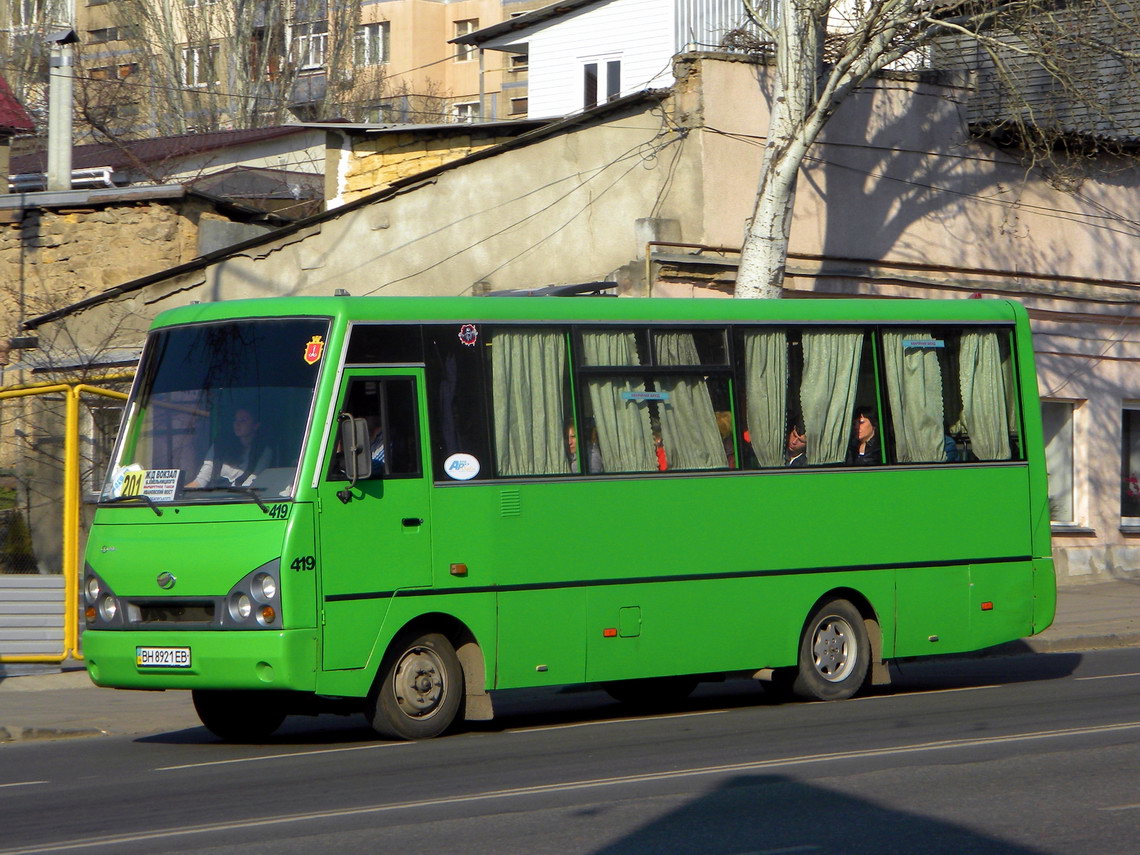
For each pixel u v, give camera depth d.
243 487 14.73
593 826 10.50
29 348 29.58
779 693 18.67
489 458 15.79
